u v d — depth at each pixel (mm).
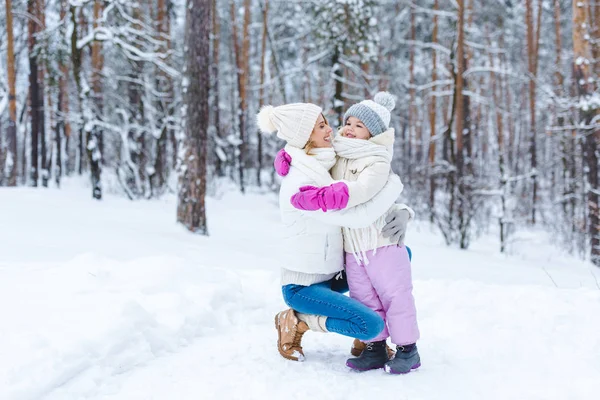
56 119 21812
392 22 24594
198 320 3426
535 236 16781
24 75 23297
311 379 2607
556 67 20125
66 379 2396
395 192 2707
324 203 2564
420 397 2387
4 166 22375
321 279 2809
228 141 22953
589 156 12609
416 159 26281
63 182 22000
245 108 23172
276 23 26047
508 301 4195
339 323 2686
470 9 20844
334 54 16406
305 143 2809
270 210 17438
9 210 9047
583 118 12297
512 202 12961
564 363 2791
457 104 16062
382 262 2756
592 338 3162
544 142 29484
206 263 6324
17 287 3506
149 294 3662
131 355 2746
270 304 4211
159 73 18312
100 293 3465
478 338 3332
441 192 21703
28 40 17922
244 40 21859
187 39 9539
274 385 2488
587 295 4262
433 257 9547
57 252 5723
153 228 9219
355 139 2781
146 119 19203
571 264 11961
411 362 2734
